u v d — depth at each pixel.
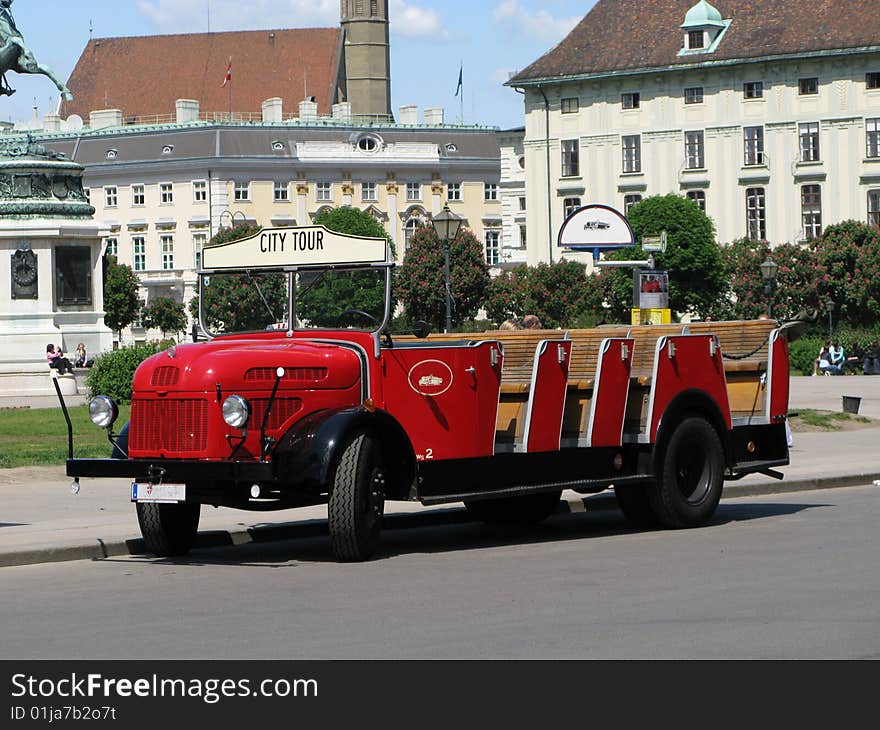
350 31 184.00
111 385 42.56
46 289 51.91
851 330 85.88
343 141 156.38
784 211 104.50
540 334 16.73
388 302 15.50
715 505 17.75
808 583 12.86
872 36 100.94
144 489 14.91
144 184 154.50
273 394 14.77
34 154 52.75
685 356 17.56
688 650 10.05
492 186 162.00
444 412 15.71
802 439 30.33
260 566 14.90
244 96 169.50
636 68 107.31
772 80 104.50
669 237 96.88
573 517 19.44
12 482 22.64
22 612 12.30
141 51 171.50
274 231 16.08
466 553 15.64
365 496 14.92
